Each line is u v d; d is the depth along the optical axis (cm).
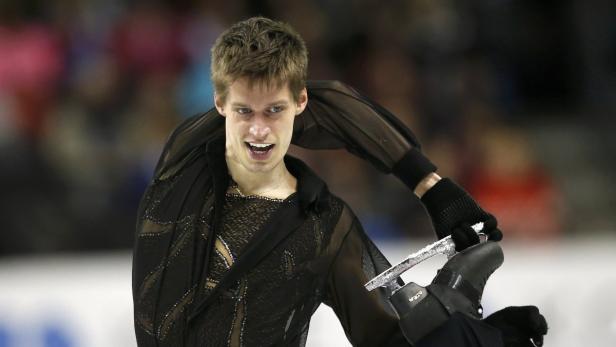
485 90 2534
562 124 2616
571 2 2658
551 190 2328
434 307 827
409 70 2503
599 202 2425
